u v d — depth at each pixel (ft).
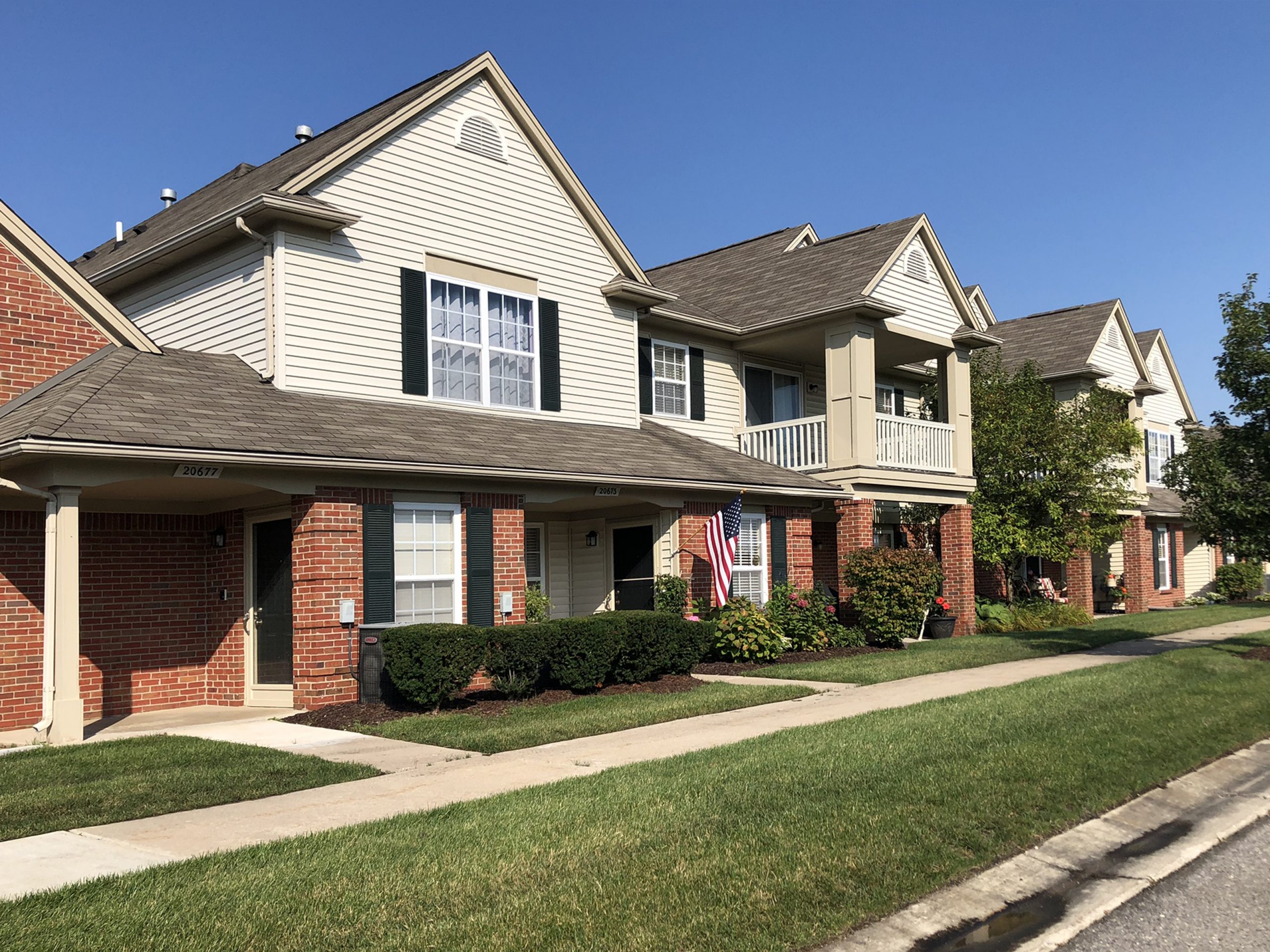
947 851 22.18
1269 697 42.24
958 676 48.06
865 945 17.90
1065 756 30.14
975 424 80.12
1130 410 104.68
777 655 54.95
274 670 42.34
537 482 48.06
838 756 29.53
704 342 70.49
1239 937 19.07
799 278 72.43
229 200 51.57
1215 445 54.80
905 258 70.54
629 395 61.72
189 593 44.86
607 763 29.71
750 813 23.94
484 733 33.96
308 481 39.81
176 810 24.94
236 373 45.44
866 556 62.23
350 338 47.88
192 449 35.45
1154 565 109.60
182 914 17.67
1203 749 33.06
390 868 20.10
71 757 30.81
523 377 55.47
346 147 47.62
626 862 20.57
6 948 16.21
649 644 45.27
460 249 52.85
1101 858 23.59
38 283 41.65
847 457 65.36
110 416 35.86
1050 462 76.28
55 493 34.19
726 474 58.34
